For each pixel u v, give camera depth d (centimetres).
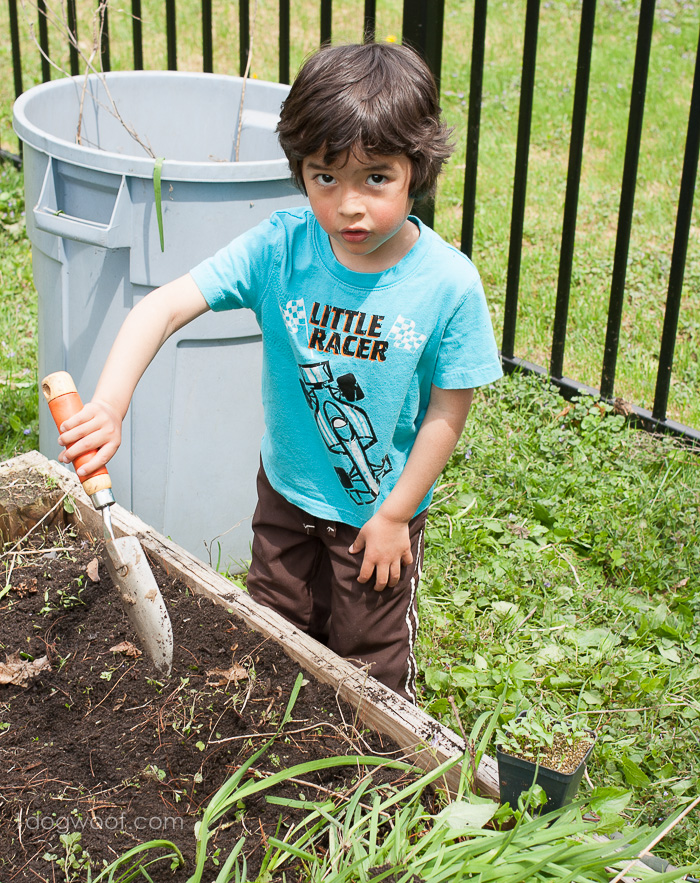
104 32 452
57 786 179
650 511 319
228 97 291
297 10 763
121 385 185
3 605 222
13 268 442
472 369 195
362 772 185
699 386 401
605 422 362
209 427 267
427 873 161
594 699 246
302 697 199
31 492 243
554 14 818
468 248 388
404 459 211
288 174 245
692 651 267
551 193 546
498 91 664
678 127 635
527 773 170
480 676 247
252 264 200
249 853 168
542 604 280
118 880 158
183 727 190
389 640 221
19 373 370
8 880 162
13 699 197
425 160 177
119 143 297
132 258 245
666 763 232
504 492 324
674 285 345
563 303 376
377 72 170
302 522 217
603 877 163
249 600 219
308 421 208
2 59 649
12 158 540
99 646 211
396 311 192
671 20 819
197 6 747
